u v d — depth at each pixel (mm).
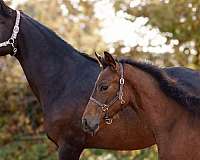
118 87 7477
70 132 8578
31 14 17078
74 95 8617
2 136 15898
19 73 15828
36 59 8727
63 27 16844
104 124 7895
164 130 7480
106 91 7449
